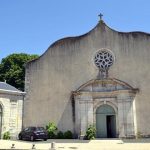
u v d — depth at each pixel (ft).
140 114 94.02
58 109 100.68
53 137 96.89
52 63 104.83
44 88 103.45
